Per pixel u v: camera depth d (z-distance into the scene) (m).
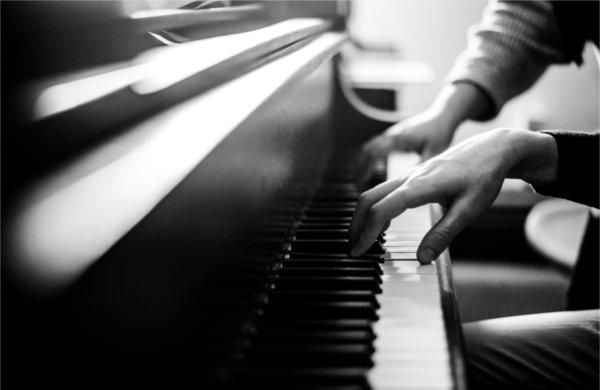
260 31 1.00
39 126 0.44
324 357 0.68
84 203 0.45
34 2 0.46
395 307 0.78
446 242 0.88
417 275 0.87
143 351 0.53
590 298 1.24
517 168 0.95
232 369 0.67
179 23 0.68
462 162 0.89
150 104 0.60
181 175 0.57
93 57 0.55
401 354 0.69
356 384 0.65
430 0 3.64
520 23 1.46
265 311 0.78
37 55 0.47
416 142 1.36
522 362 0.95
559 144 0.95
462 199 0.88
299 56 1.05
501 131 0.94
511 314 1.82
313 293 0.80
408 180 0.88
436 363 0.67
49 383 0.41
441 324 0.75
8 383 0.37
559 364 0.94
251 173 0.78
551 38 1.45
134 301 0.52
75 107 0.49
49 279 0.40
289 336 0.72
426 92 3.70
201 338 0.63
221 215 0.68
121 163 0.51
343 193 1.23
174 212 0.58
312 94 1.26
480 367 0.95
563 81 3.19
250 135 0.78
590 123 3.19
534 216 2.29
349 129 1.70
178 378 0.58
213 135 0.65
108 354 0.49
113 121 0.54
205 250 0.64
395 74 2.15
